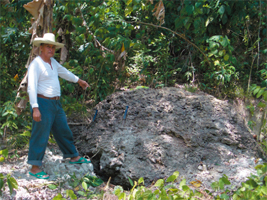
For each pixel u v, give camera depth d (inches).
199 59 237.9
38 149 116.6
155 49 239.3
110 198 110.8
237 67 230.2
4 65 202.2
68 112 182.2
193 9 168.2
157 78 217.6
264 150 153.6
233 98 212.8
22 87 127.9
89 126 158.6
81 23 151.9
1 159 105.9
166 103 155.3
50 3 138.2
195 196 104.7
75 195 104.0
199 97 160.7
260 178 104.0
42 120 113.5
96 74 186.1
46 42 114.0
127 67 213.8
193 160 132.0
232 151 140.1
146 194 98.0
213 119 149.6
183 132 141.4
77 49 182.7
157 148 133.6
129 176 125.5
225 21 201.0
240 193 97.9
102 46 163.3
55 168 125.4
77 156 129.4
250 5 219.0
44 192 110.0
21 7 178.9
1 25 195.2
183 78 227.6
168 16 228.2
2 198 105.3
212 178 122.3
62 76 129.2
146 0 165.9
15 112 145.3
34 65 112.3
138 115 150.5
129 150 133.5
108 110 159.2
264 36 247.6
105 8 161.9
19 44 192.5
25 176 120.1
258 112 196.5
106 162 130.8
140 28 222.1
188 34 234.4
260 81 230.4
